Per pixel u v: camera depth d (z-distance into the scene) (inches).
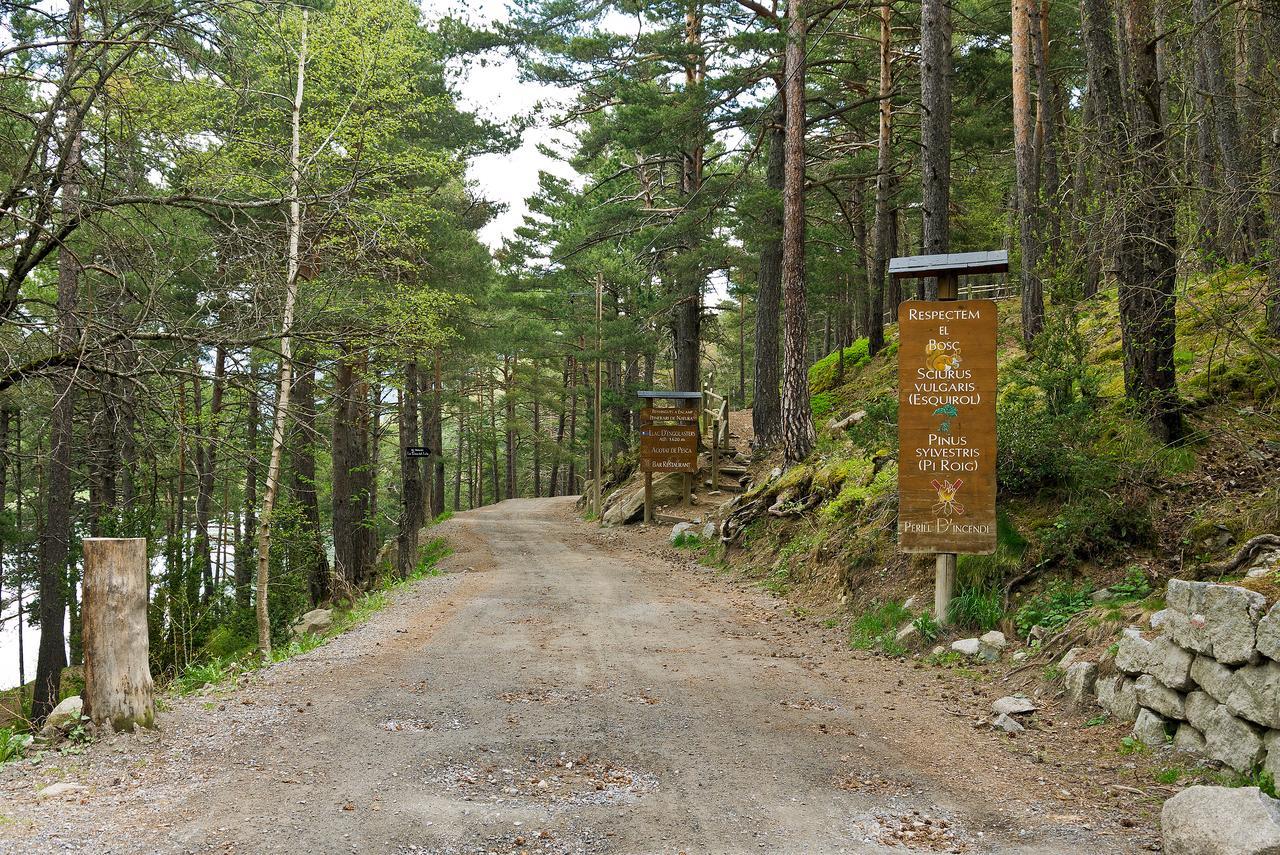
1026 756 238.7
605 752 241.6
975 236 990.4
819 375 1028.5
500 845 178.9
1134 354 379.9
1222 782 200.5
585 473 2028.8
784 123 840.3
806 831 187.6
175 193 400.8
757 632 432.5
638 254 988.6
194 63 374.3
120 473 621.6
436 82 785.6
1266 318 420.5
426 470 1412.4
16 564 1034.7
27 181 363.6
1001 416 414.6
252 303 399.2
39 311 498.9
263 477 482.3
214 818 189.5
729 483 1024.9
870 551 461.7
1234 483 349.1
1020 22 660.7
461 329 921.5
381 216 491.8
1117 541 350.6
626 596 555.5
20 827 181.2
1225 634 209.0
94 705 247.8
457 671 343.9
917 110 982.4
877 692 312.5
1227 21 427.5
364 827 186.4
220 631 616.1
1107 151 339.9
